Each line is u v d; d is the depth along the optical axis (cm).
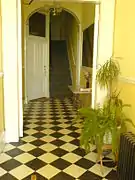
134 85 303
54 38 1116
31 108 603
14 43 352
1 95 352
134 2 300
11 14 344
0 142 336
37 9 622
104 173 286
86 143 289
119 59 349
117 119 304
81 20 630
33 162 307
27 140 382
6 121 368
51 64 927
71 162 311
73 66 805
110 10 364
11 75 360
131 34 309
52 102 684
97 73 364
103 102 379
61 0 371
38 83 714
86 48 558
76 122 479
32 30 664
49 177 273
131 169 237
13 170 286
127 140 251
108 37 370
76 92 531
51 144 368
